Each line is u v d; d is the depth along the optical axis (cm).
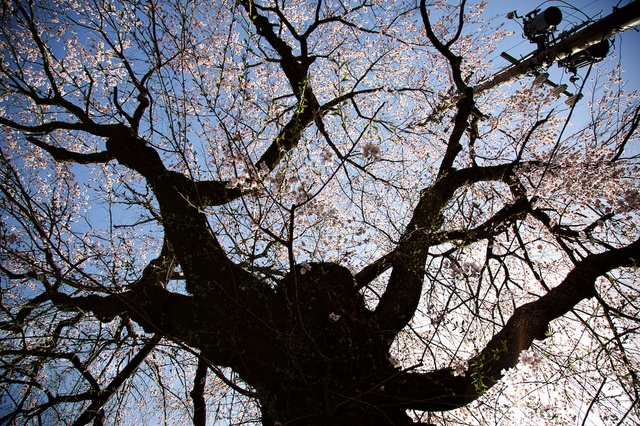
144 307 402
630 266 388
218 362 365
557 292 385
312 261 423
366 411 313
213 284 375
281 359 340
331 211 446
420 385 341
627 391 366
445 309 381
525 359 331
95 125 515
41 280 413
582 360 404
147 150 494
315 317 361
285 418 307
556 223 493
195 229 398
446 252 402
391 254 421
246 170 325
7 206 347
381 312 391
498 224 473
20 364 379
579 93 328
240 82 406
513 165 519
